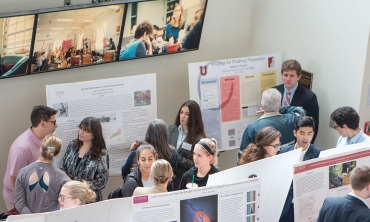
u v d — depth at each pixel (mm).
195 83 6711
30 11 5543
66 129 6023
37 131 5535
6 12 5543
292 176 4715
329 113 6727
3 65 5676
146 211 3916
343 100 6508
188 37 6945
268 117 5988
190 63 6645
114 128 6289
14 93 6039
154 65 6957
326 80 6688
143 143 5629
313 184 4602
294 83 6613
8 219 3602
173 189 5383
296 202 4578
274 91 6023
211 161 4973
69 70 6332
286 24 7098
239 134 7066
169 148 5617
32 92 6160
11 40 5559
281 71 6707
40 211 4906
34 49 5785
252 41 7660
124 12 6176
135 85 6281
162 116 7277
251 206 4262
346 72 6406
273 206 4762
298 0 6871
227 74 6840
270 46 7406
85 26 6008
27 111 6199
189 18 6801
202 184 4969
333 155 4605
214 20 7250
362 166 4230
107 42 6285
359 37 6180
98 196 5691
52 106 5906
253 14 7543
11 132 6168
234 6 7336
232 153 7797
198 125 6027
